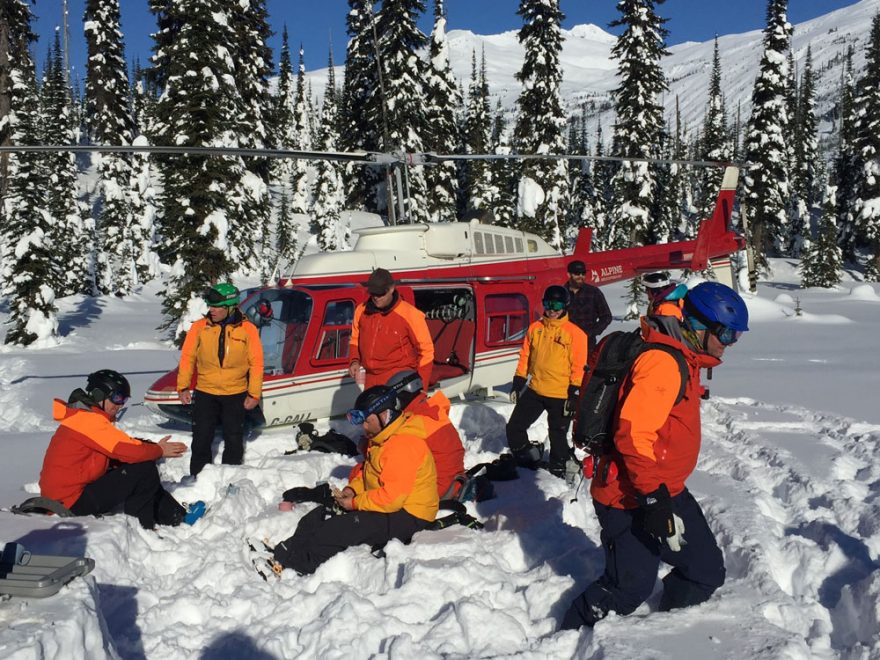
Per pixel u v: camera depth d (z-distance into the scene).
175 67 20.30
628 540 3.46
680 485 3.42
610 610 3.51
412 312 6.69
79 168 57.97
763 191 43.78
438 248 9.43
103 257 39.88
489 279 9.79
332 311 8.32
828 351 18.70
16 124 27.42
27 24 28.95
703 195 53.34
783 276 52.38
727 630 3.29
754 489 5.65
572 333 6.38
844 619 3.57
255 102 35.53
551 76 32.28
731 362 16.20
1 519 4.45
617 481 3.45
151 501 5.20
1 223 26.95
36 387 12.73
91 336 23.50
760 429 8.29
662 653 3.09
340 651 3.47
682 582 3.58
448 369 9.36
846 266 56.31
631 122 32.41
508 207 42.66
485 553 4.59
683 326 3.31
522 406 6.69
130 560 4.43
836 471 6.26
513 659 3.30
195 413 6.87
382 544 4.80
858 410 9.73
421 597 3.99
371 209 37.72
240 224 30.06
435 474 5.05
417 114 33.00
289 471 6.51
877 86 48.78
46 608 2.84
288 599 4.08
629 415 3.21
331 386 8.23
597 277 11.46
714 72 59.53
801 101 67.75
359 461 7.12
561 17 32.44
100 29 42.41
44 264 22.16
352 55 34.25
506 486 6.21
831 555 4.23
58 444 4.95
